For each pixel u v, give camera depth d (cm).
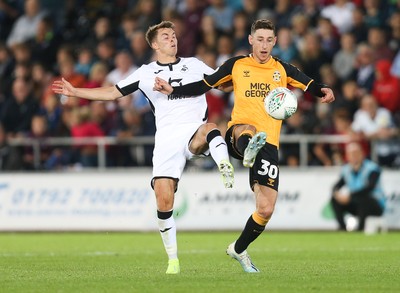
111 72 7188
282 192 6212
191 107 3344
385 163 6150
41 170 6488
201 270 3422
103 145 6388
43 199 6384
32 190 6397
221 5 7381
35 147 6500
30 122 6962
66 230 6341
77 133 6512
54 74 7594
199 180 6247
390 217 6100
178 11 7606
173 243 3272
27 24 7888
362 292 2647
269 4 7388
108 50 7281
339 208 6109
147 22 7388
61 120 6719
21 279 3081
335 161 6197
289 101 3134
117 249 4744
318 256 4209
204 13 7381
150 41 3469
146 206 6250
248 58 3347
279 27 7131
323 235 5800
